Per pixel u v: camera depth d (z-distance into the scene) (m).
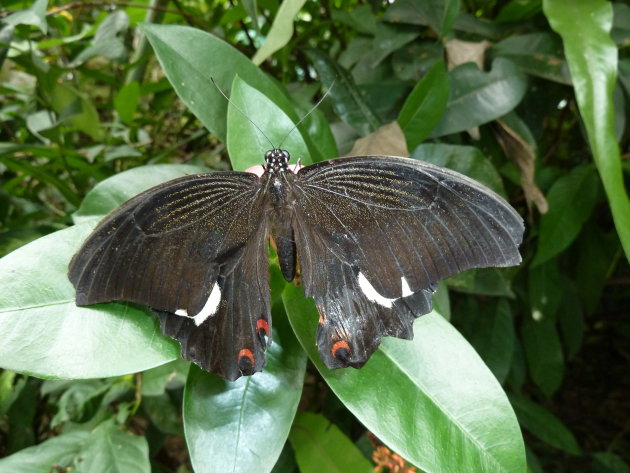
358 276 0.14
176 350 0.14
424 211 0.14
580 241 0.32
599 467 0.33
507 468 0.13
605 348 0.47
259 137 0.16
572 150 0.34
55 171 0.29
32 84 0.36
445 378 0.14
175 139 0.35
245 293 0.14
